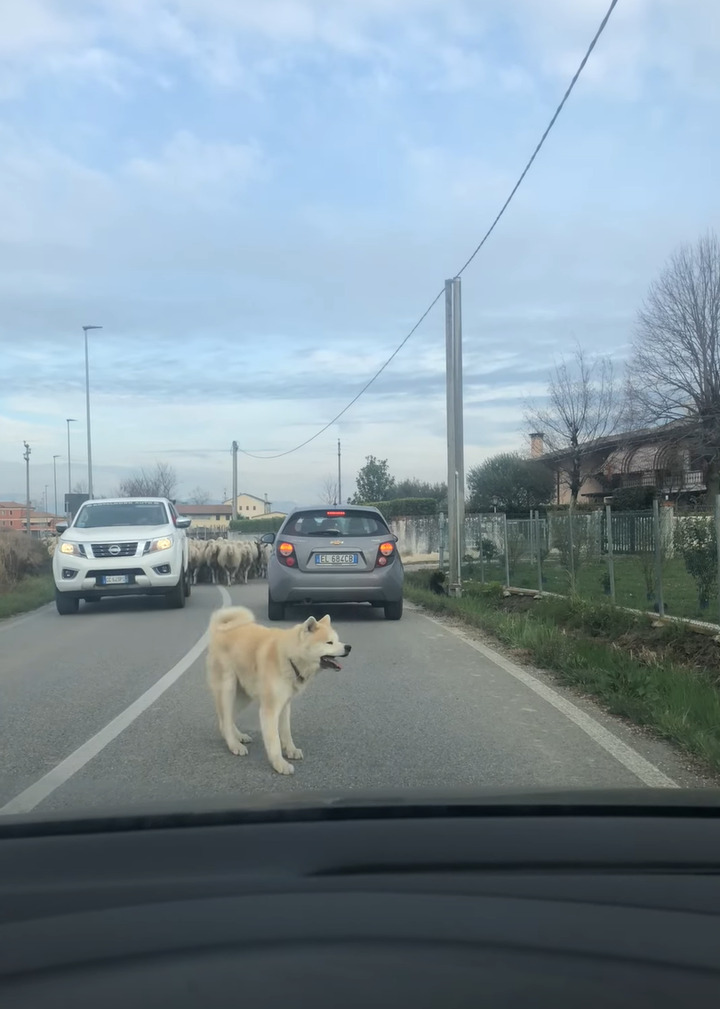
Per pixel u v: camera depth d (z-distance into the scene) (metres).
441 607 14.73
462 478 17.12
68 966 2.36
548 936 2.50
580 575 15.61
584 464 39.91
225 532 57.34
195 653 10.48
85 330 41.09
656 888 2.79
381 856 3.01
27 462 60.38
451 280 17.08
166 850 3.05
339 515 13.02
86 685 8.66
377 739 6.53
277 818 3.34
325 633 5.78
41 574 24.70
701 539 12.23
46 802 5.12
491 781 5.48
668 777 5.55
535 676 8.99
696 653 10.10
